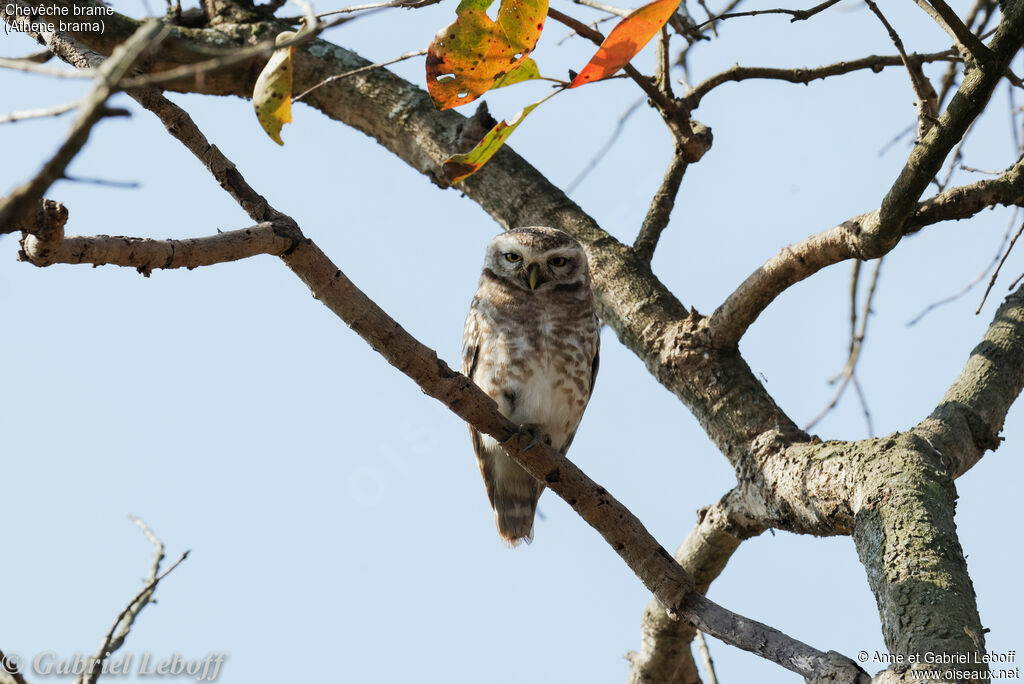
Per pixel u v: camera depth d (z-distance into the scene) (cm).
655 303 998
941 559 648
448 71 594
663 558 740
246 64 1077
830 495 777
